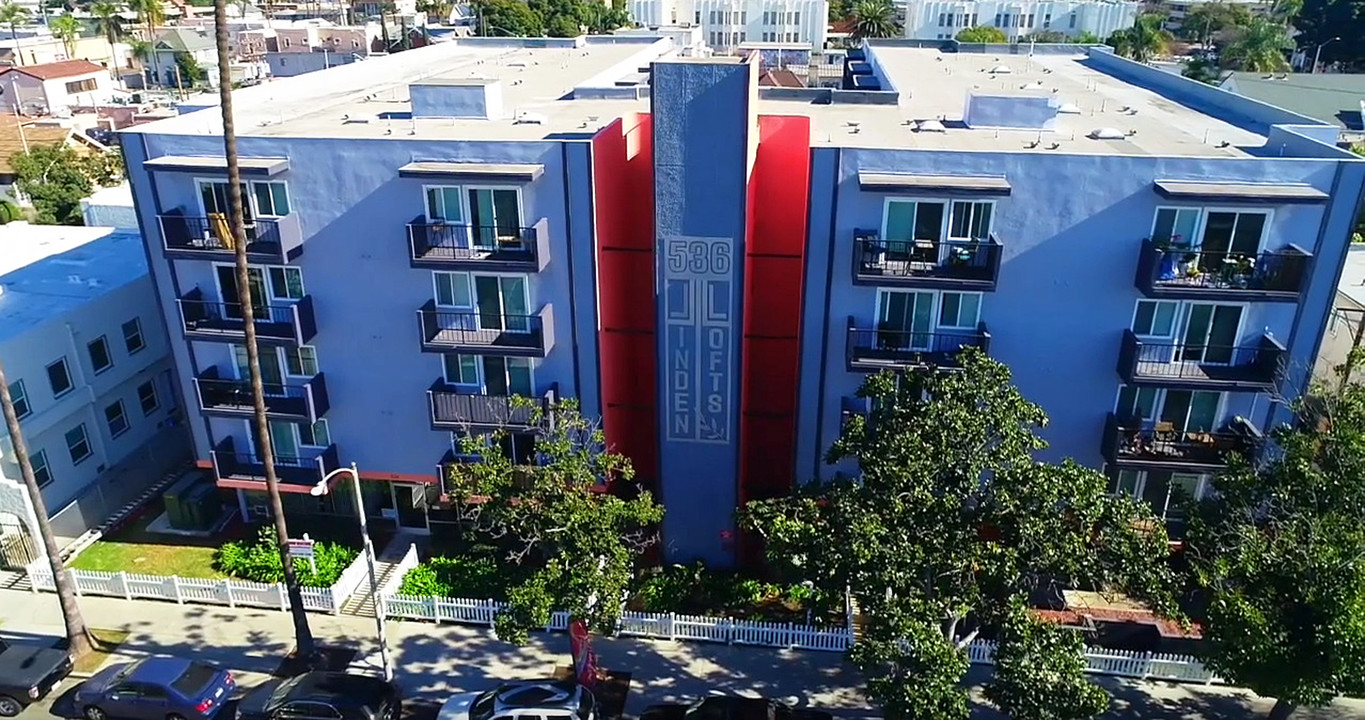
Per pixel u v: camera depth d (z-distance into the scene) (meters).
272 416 29.03
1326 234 23.72
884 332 26.00
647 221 27.27
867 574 18.61
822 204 25.22
